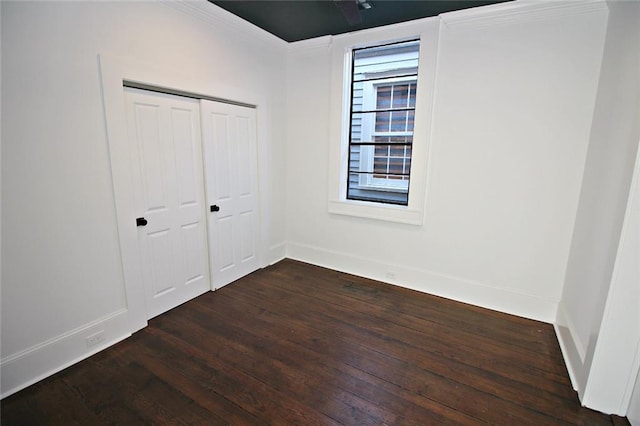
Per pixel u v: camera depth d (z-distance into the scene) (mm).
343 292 3189
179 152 2682
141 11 2213
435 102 2912
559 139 2471
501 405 1771
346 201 3572
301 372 2012
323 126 3617
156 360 2098
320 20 2979
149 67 2297
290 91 3781
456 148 2883
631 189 1507
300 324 2576
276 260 4020
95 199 2092
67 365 2020
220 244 3164
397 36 3008
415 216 3162
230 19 2848
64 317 2002
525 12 2438
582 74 2334
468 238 2949
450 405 1768
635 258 1532
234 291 3150
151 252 2551
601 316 1651
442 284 3135
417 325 2598
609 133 1944
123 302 2328
